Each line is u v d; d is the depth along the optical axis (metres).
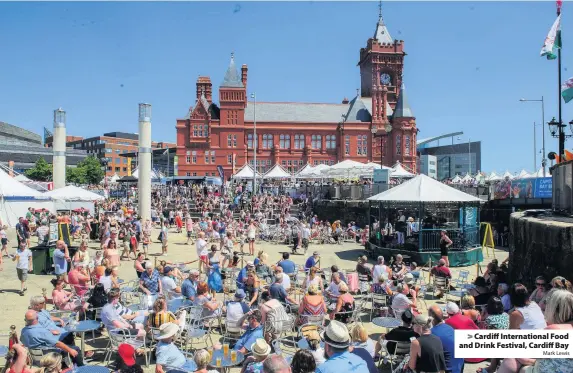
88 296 12.45
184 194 53.69
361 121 92.31
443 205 27.31
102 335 11.15
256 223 33.00
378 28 100.88
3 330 11.45
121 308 9.98
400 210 31.92
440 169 143.88
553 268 11.83
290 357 9.02
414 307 10.87
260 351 6.62
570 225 11.55
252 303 11.96
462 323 7.80
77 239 29.34
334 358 5.39
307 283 13.06
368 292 14.16
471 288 12.96
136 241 23.75
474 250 22.69
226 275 16.48
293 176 47.31
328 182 57.41
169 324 7.77
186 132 87.81
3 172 27.70
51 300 12.62
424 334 6.41
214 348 8.59
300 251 27.20
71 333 8.71
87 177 115.88
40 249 18.61
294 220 34.91
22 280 15.27
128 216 30.61
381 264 14.48
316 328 9.67
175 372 7.40
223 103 88.06
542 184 27.92
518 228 14.38
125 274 19.25
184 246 28.77
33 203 36.31
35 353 8.16
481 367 9.00
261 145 90.12
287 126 90.62
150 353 9.34
